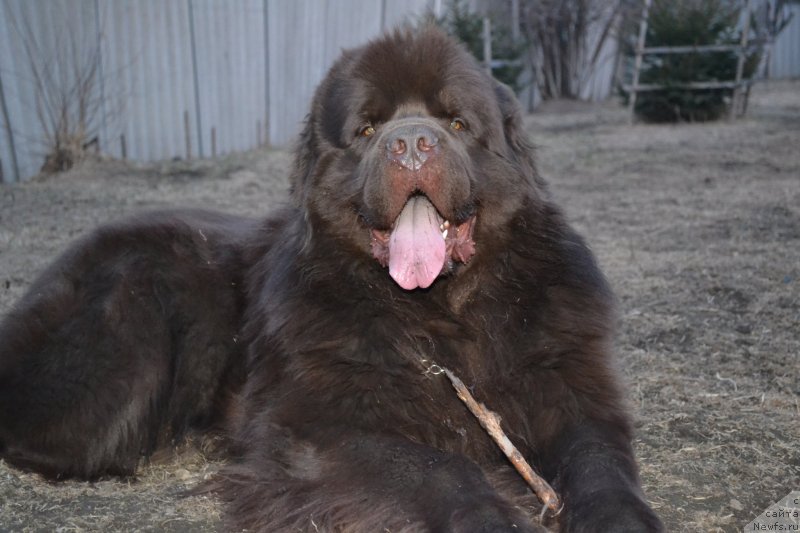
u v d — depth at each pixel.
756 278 6.25
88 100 11.36
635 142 13.52
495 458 3.32
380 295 3.30
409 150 3.07
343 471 2.93
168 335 3.96
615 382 3.30
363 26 15.84
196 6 12.57
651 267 6.67
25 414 3.73
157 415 3.91
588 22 21.23
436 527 2.64
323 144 3.48
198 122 12.93
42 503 3.37
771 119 15.48
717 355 4.86
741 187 9.79
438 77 3.34
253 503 3.07
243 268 4.08
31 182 10.76
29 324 3.89
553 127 16.45
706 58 15.27
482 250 3.35
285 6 14.04
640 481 2.99
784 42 26.73
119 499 3.41
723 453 3.64
